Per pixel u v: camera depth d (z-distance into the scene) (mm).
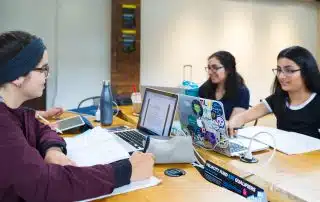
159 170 1206
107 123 2006
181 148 1277
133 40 4141
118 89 4129
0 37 890
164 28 4453
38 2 3879
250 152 1405
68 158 1121
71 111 2566
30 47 895
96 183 907
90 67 4215
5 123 821
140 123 1814
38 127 1272
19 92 929
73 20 4055
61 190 831
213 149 1495
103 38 4227
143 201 928
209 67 2693
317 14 5562
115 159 1149
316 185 1108
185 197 962
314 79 1873
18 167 781
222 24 4840
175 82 4629
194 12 4621
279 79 1964
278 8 5227
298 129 1943
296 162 1360
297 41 5477
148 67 4426
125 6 4043
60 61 4059
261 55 5207
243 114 2068
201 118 1486
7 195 796
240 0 4910
